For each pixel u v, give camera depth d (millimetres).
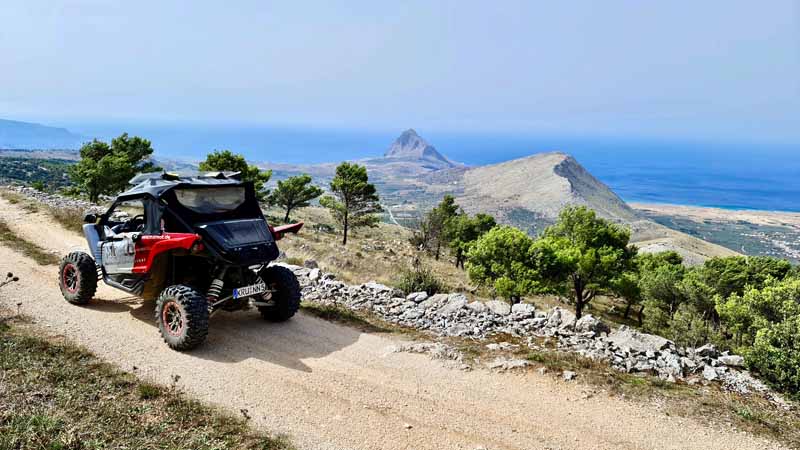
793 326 6570
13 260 10773
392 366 6457
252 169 41938
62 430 4379
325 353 6793
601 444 4809
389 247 52062
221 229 6812
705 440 4922
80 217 16141
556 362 6602
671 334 33312
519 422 5160
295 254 20375
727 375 6531
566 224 39469
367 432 4816
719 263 43688
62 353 6086
